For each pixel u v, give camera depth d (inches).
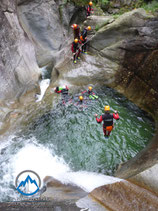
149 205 124.3
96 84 301.4
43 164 204.1
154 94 263.0
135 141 229.0
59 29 396.5
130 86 292.5
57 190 157.9
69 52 349.1
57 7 390.0
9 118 242.1
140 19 273.3
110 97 287.6
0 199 164.2
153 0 361.4
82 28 353.4
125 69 303.3
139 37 278.7
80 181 169.2
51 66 369.4
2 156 211.6
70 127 245.4
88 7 382.0
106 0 421.7
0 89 249.0
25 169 197.6
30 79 297.3
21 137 232.7
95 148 223.3
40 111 257.6
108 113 202.4
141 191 134.9
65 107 265.7
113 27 300.4
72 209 120.0
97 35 320.8
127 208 124.9
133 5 409.4
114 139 232.1
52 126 245.6
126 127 245.4
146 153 190.2
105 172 195.2
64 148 223.9
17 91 274.4
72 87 291.9
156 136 223.6
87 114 261.0
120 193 137.2
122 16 293.6
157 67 260.4
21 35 305.9
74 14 421.7
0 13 252.8
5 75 257.1
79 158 213.2
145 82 275.7
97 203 130.6
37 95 300.2
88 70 312.3
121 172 183.2
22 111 255.9
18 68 282.0
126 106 275.6
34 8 345.7
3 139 225.9
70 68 315.9
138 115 262.4
